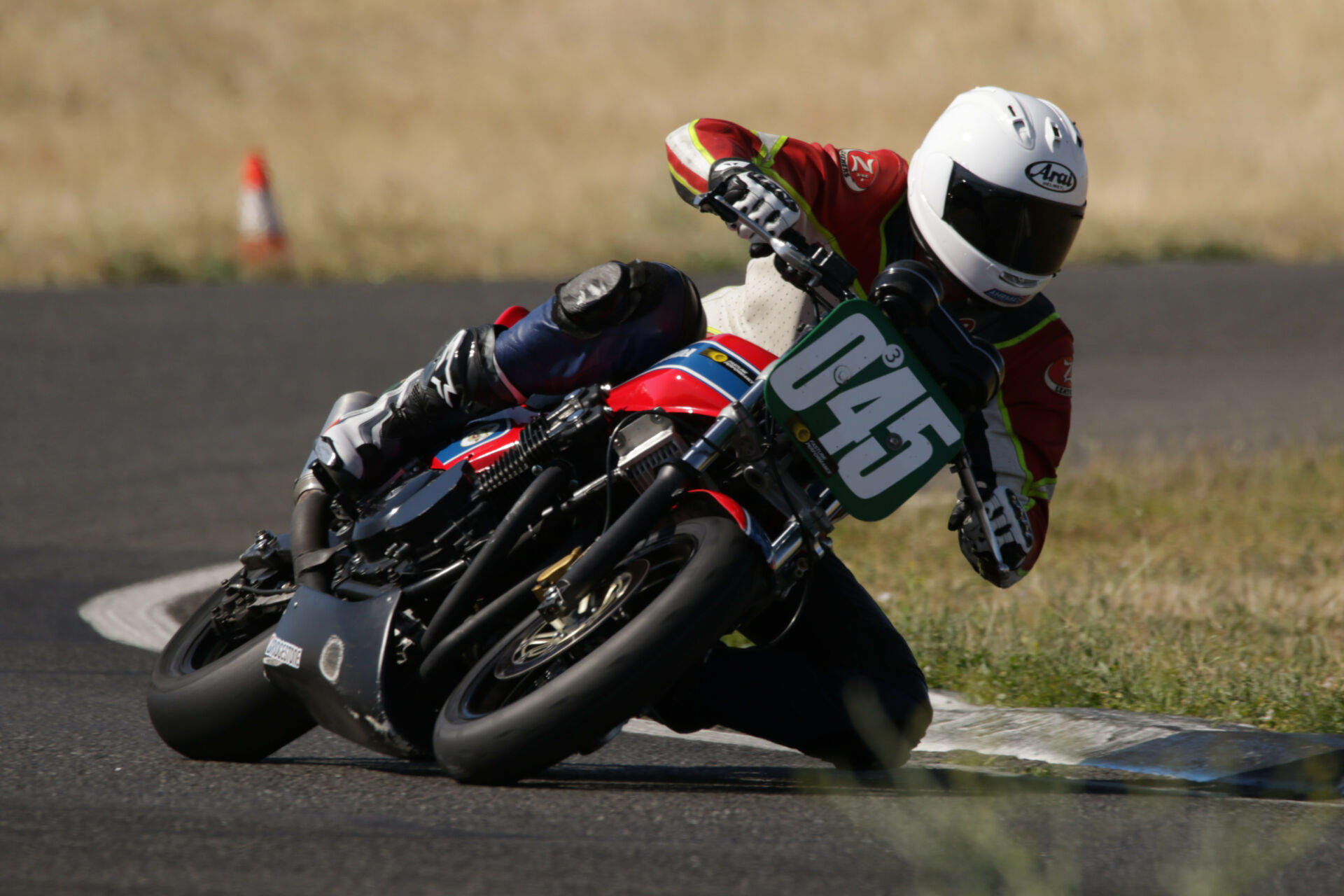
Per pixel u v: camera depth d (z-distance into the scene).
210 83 104.50
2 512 29.36
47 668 18.81
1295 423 39.12
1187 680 16.86
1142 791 12.74
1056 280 59.47
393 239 61.66
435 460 13.59
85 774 12.76
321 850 9.99
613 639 11.42
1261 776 13.59
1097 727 14.88
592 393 12.86
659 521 12.44
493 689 12.29
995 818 11.38
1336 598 22.23
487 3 126.75
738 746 15.38
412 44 117.00
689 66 113.31
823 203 14.15
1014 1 123.56
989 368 12.55
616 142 90.75
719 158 13.43
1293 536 27.69
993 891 9.52
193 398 38.91
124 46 107.94
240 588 14.70
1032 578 23.73
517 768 11.59
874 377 12.32
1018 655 17.72
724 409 12.45
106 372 41.09
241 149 86.56
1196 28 118.38
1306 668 17.53
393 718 12.28
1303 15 118.25
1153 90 110.00
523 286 55.41
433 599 12.99
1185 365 46.19
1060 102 107.38
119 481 31.78
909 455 12.42
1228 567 25.11
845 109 104.19
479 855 9.98
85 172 77.56
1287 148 90.06
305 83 106.12
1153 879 9.90
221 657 14.03
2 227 59.16
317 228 61.62
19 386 39.47
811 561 12.48
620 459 12.46
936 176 13.42
